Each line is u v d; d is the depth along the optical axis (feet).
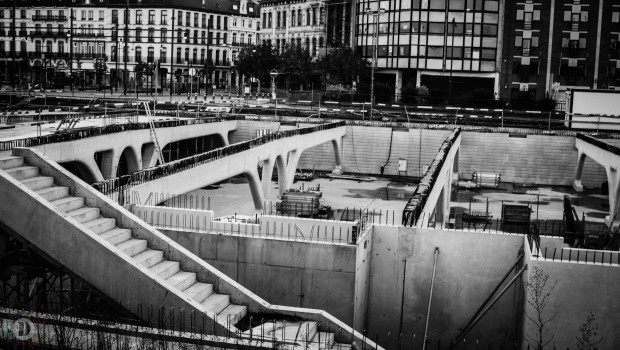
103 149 137.49
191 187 114.62
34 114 175.01
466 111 289.94
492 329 96.73
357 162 233.55
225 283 76.95
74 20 394.52
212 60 408.46
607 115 231.91
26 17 404.36
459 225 155.74
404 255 98.43
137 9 387.34
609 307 84.79
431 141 229.66
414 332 99.40
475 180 214.28
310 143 192.44
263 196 156.04
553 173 225.97
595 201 198.08
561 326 85.71
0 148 105.19
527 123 262.47
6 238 82.99
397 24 328.08
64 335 56.24
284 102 314.96
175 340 59.98
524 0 321.32
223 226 96.68
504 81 325.62
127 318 73.15
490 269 96.53
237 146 135.74
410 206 100.73
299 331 68.39
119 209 81.05
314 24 381.81
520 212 152.25
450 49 324.60
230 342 60.64
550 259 86.94
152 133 161.89
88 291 87.71
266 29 416.46
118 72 388.98
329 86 323.37
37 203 74.49
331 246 89.81
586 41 320.50
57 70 392.27
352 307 90.07
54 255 74.84
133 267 71.92
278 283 91.76
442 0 321.73
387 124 232.53
